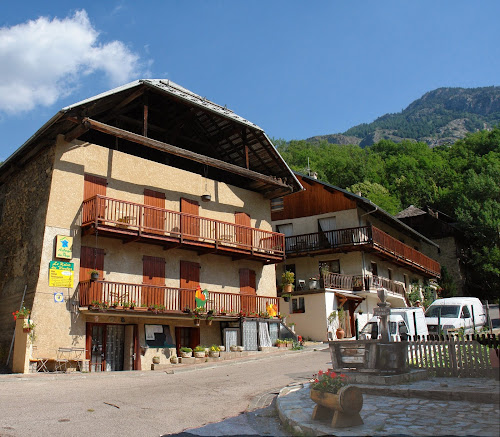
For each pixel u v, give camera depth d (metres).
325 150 87.62
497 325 28.22
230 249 22.27
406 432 7.05
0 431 8.12
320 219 32.75
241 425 8.70
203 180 23.22
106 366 18.17
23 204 19.41
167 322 20.09
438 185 66.94
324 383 7.99
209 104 22.69
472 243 50.31
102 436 7.98
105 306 17.44
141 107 22.02
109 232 18.14
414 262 37.91
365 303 32.38
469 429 6.98
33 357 15.95
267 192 26.23
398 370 11.26
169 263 21.00
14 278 18.52
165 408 10.25
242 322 22.17
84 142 19.08
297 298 28.31
